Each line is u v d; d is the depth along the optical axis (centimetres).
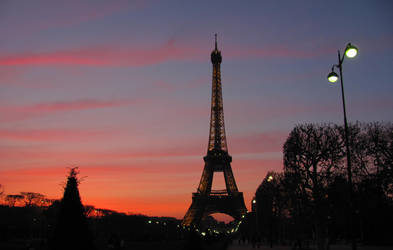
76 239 3216
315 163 8656
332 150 8544
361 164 10294
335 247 10875
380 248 9969
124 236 18025
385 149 10044
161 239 17350
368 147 10188
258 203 16250
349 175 4159
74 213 3300
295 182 8969
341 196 8525
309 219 9319
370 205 10769
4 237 16425
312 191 8694
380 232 11938
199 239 5984
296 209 9869
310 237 14562
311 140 8800
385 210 11212
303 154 8750
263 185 14662
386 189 10188
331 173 8588
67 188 3375
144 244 12862
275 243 15150
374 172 10319
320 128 8862
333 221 9469
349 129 9031
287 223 13575
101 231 19800
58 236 3216
